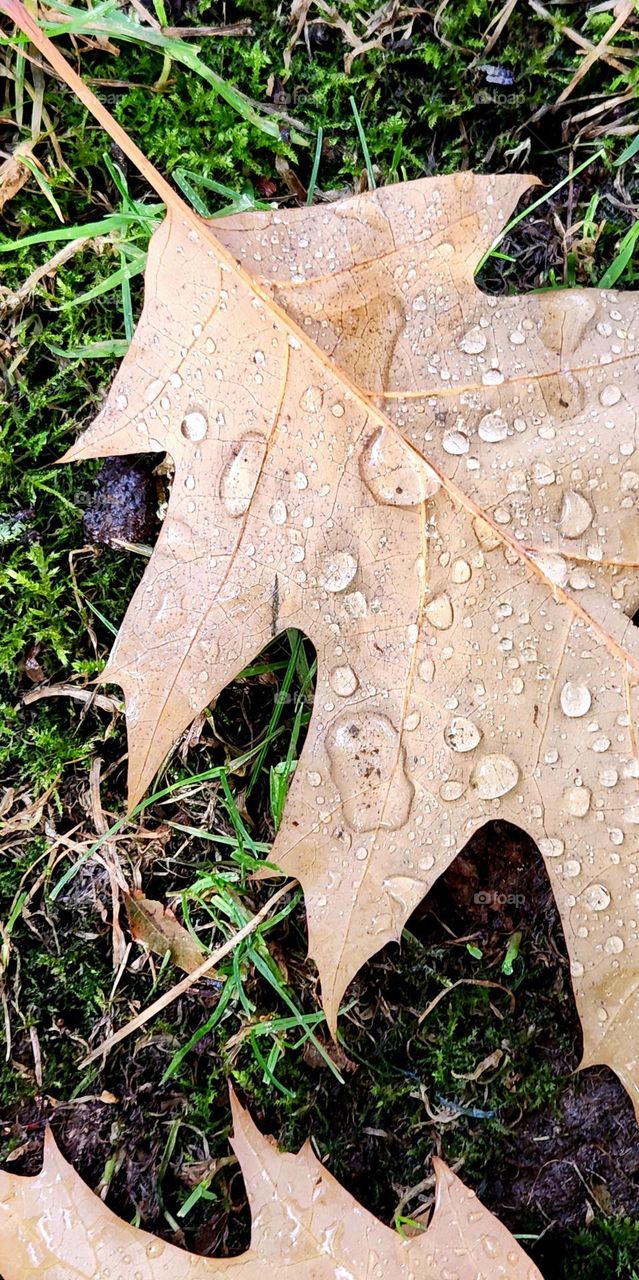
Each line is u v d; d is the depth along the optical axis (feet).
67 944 1.47
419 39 1.44
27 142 1.43
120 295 1.46
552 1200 1.48
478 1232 1.38
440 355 1.36
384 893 1.37
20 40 1.40
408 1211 1.47
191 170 1.44
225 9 1.43
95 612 1.46
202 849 1.48
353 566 1.37
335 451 1.36
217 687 1.37
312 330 1.35
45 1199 1.39
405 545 1.36
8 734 1.47
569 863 1.36
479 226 1.34
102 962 1.47
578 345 1.36
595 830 1.36
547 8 1.43
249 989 1.47
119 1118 1.47
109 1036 1.47
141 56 1.43
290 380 1.35
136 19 1.42
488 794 1.37
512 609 1.36
